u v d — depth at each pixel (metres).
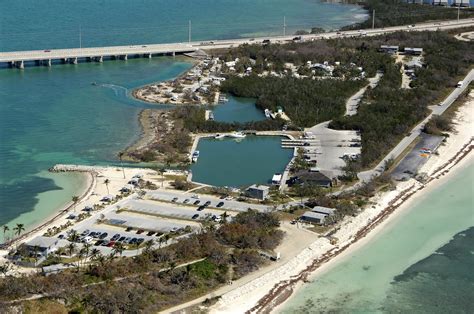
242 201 175.50
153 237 152.12
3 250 147.00
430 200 183.12
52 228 156.62
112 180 190.62
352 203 174.25
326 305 132.12
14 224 163.62
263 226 158.25
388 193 183.88
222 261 142.00
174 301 128.25
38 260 140.00
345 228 162.25
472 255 153.50
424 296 136.38
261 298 132.50
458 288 139.62
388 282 141.38
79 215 163.88
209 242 146.50
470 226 168.25
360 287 139.00
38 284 127.69
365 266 147.25
